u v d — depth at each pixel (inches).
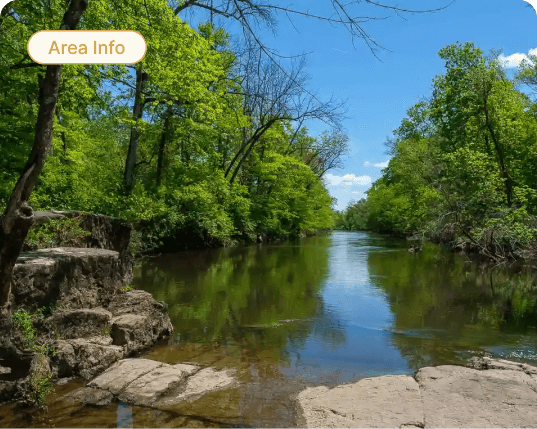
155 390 175.2
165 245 868.6
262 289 441.4
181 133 811.4
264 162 1229.7
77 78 452.4
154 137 858.8
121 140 935.0
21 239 163.3
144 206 639.8
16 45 412.2
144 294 277.3
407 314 334.6
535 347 251.4
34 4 342.6
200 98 617.0
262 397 172.9
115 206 589.6
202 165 893.2
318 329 288.8
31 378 166.9
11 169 375.6
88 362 197.8
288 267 636.1
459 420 144.9
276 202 1300.4
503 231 683.4
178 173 879.1
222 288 445.1
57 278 215.9
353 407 159.0
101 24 411.5
